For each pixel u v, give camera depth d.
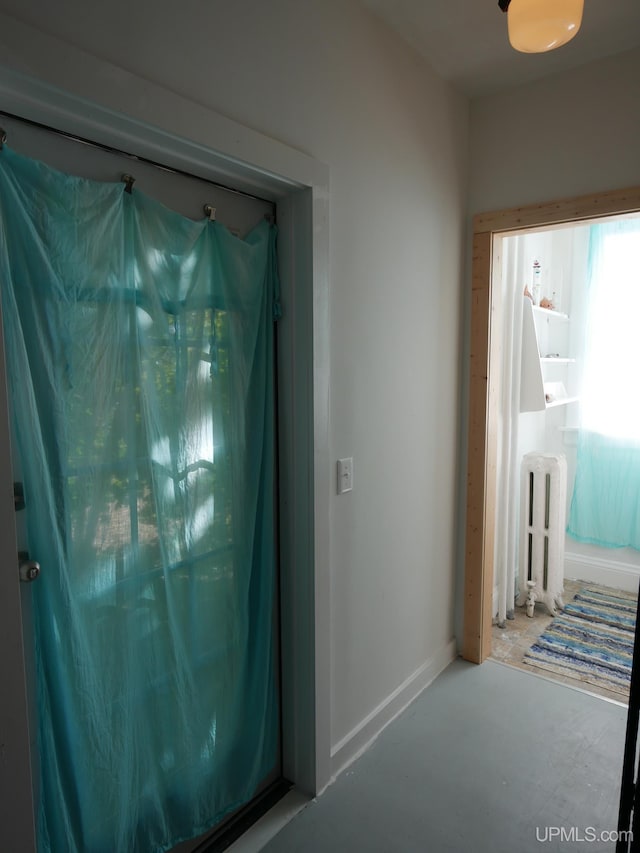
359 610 1.93
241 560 1.54
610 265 3.25
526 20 1.19
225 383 1.46
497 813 1.69
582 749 1.97
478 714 2.18
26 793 1.00
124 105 1.04
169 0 1.14
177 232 1.29
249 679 1.62
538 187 2.21
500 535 2.90
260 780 1.70
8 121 1.01
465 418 2.51
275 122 1.41
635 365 3.22
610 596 3.31
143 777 1.32
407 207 1.99
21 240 1.00
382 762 1.91
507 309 2.79
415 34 1.85
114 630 1.22
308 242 1.53
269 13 1.37
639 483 3.27
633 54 1.94
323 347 1.61
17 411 1.01
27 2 0.93
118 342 1.18
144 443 1.24
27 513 1.04
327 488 1.68
